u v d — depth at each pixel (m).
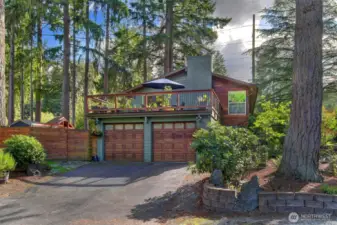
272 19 20.39
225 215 5.53
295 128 6.77
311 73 6.73
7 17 16.72
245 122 16.34
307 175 6.45
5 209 6.20
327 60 18.02
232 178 6.79
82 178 9.25
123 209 6.16
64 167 11.02
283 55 20.09
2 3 11.10
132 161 12.94
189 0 22.14
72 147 13.02
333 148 10.21
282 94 19.95
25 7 16.45
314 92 6.70
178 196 6.86
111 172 10.12
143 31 22.69
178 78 17.58
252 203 5.60
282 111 11.03
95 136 13.47
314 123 6.63
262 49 20.92
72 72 22.38
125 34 22.31
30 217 5.69
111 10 18.97
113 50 21.94
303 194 5.39
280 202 5.46
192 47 23.53
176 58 24.56
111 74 19.33
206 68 16.72
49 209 6.21
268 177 6.86
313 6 6.84
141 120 13.13
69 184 8.48
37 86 20.58
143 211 6.01
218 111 15.40
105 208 6.26
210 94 12.49
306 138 6.60
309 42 6.80
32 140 10.15
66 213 5.95
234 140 6.99
